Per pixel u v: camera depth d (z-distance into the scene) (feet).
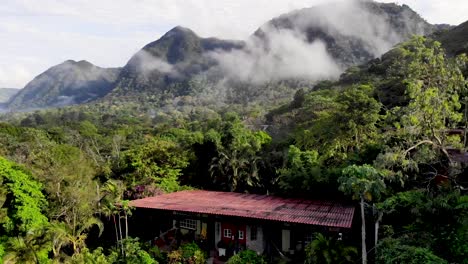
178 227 80.89
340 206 73.61
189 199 83.51
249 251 62.75
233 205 75.15
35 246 61.72
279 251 66.28
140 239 79.36
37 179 75.41
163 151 112.37
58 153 119.55
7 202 69.36
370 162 82.84
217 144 114.52
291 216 64.03
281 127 185.26
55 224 67.15
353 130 96.68
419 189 63.10
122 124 449.89
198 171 119.03
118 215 78.13
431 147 63.31
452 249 46.26
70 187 74.23
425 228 51.21
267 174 114.52
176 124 379.76
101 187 82.74
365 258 50.62
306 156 95.91
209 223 75.00
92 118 561.43
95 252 65.87
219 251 70.33
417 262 42.24
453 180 58.70
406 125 58.90
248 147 113.91
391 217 61.52
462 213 48.83
